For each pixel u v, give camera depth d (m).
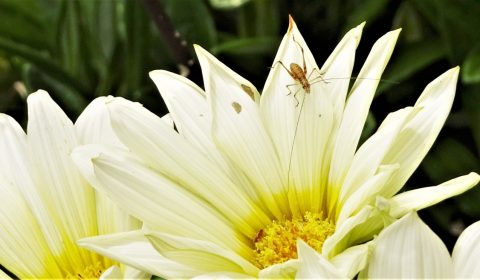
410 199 0.25
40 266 0.28
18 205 0.28
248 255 0.28
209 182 0.27
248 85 0.28
